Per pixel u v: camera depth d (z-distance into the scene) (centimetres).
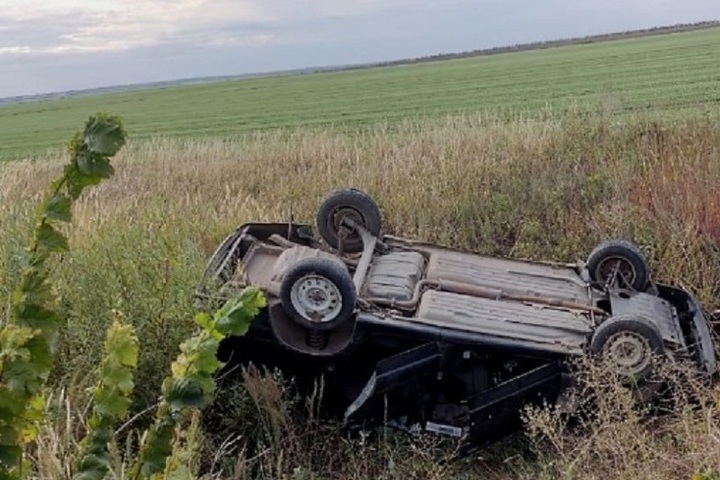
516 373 512
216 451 462
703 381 505
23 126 3784
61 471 327
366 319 497
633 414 447
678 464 411
